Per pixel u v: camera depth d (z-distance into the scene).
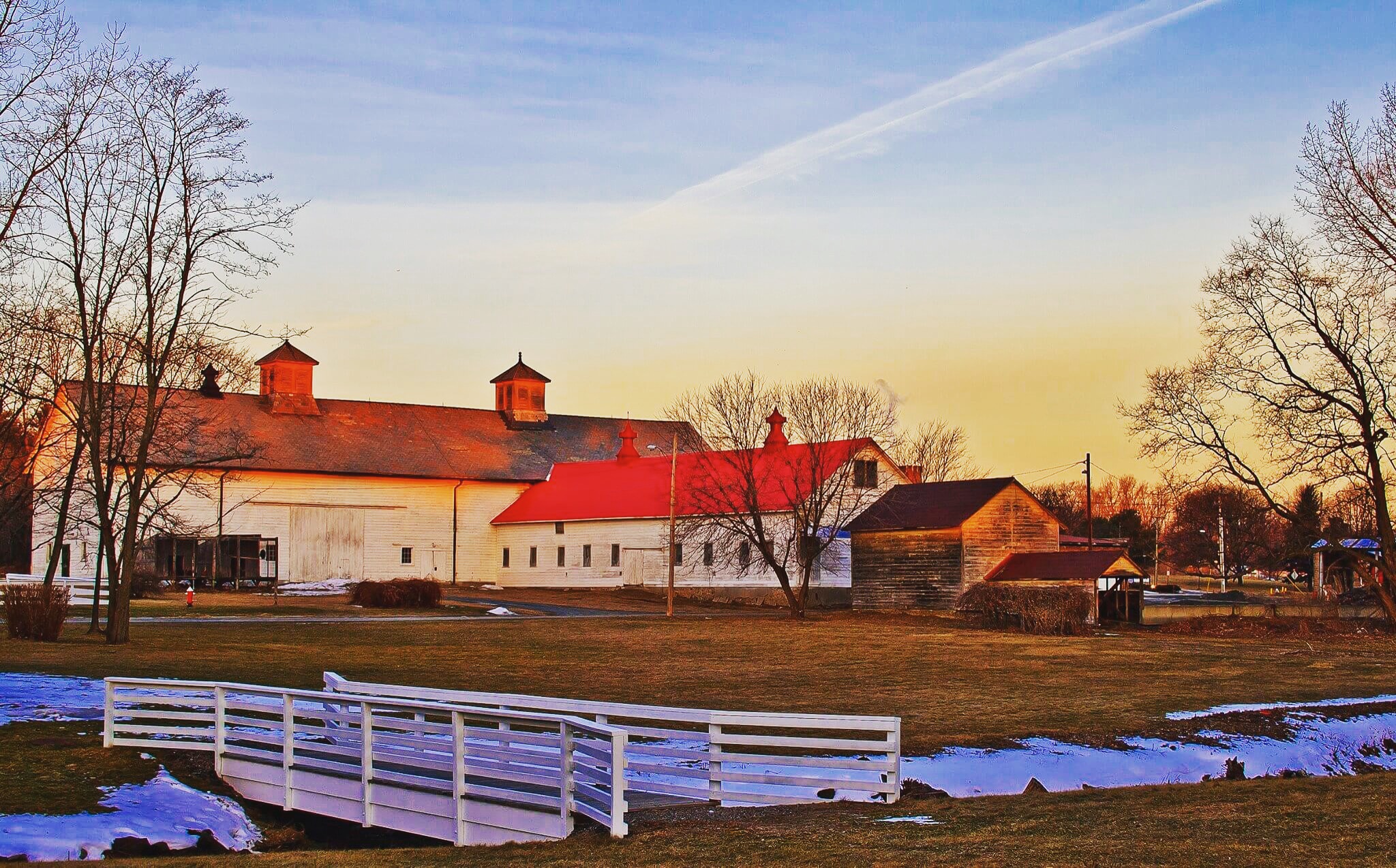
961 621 60.91
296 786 22.28
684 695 33.69
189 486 61.62
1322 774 26.22
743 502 70.69
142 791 22.11
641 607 70.50
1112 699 33.31
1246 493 67.06
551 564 84.44
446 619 59.16
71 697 29.41
